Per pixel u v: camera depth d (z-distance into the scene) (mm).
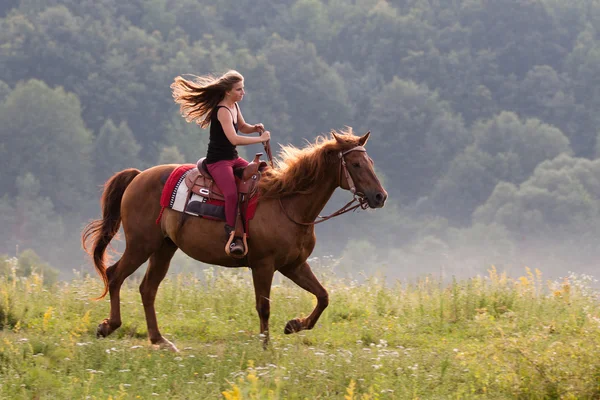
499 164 116750
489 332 8477
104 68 123375
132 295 10195
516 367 6547
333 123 126312
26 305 9109
